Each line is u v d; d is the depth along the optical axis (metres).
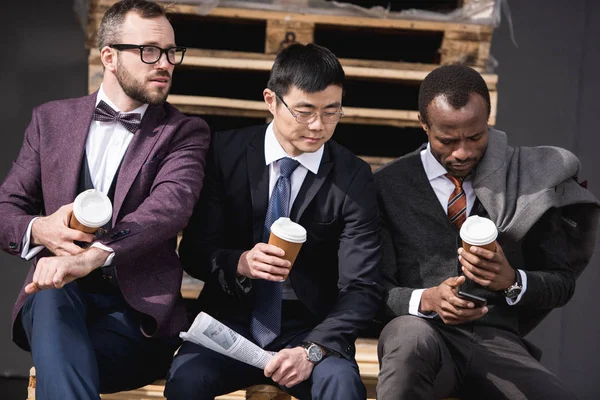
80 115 4.60
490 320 4.68
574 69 6.52
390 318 4.68
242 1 5.60
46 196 4.51
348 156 4.73
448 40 5.66
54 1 6.45
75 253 4.14
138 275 4.46
